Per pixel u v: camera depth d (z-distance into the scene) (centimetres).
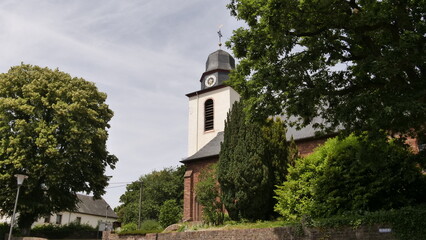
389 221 1131
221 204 2027
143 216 5162
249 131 1931
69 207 3212
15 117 3008
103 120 3316
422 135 1214
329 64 1356
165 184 5331
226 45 1347
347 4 1190
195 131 3894
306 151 2475
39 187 2995
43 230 3688
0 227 3055
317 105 1497
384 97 1066
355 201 1339
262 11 1182
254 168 1842
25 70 3253
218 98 3869
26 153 2800
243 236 1470
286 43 1219
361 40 1253
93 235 4050
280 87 1255
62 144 3025
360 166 1358
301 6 1146
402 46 1055
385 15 1140
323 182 1447
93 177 3109
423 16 1170
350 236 1194
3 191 2789
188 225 2089
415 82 1119
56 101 3078
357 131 1205
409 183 1297
